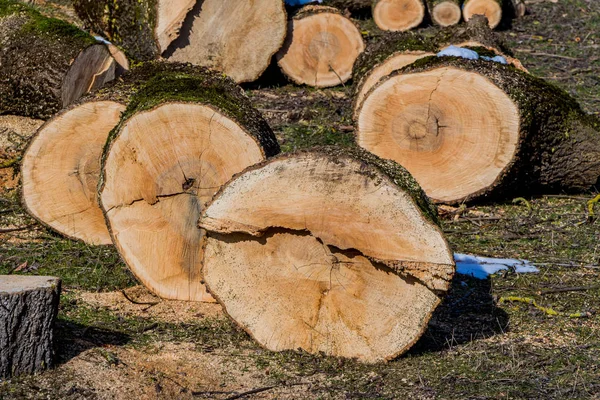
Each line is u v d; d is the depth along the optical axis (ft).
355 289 34.01
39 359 31.68
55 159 45.98
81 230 47.09
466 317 40.75
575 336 38.65
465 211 55.83
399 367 34.17
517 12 116.16
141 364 33.37
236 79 78.48
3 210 51.34
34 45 63.36
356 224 32.81
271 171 33.17
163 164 39.58
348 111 74.90
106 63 63.98
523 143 54.24
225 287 35.17
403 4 105.60
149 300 40.81
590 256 49.29
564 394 32.35
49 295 31.35
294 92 80.69
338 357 34.58
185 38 75.77
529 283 45.21
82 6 80.07
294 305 34.78
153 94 40.86
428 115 55.11
